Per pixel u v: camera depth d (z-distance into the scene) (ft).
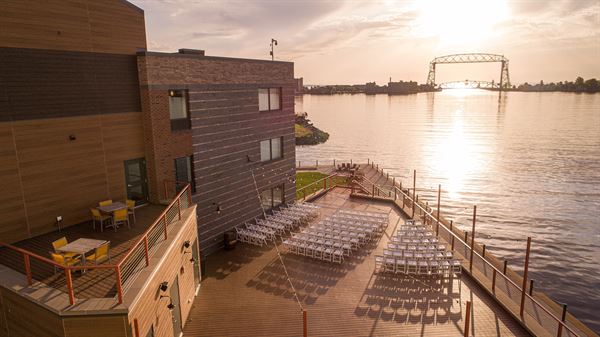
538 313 52.16
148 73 51.31
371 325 44.45
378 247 66.13
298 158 276.62
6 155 41.19
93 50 47.34
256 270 57.93
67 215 46.80
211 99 61.00
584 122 506.89
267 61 73.15
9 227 41.98
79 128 46.91
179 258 43.11
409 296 50.44
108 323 28.43
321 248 60.80
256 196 74.08
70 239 43.32
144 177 54.75
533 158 268.41
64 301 29.43
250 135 70.59
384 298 49.96
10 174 41.65
